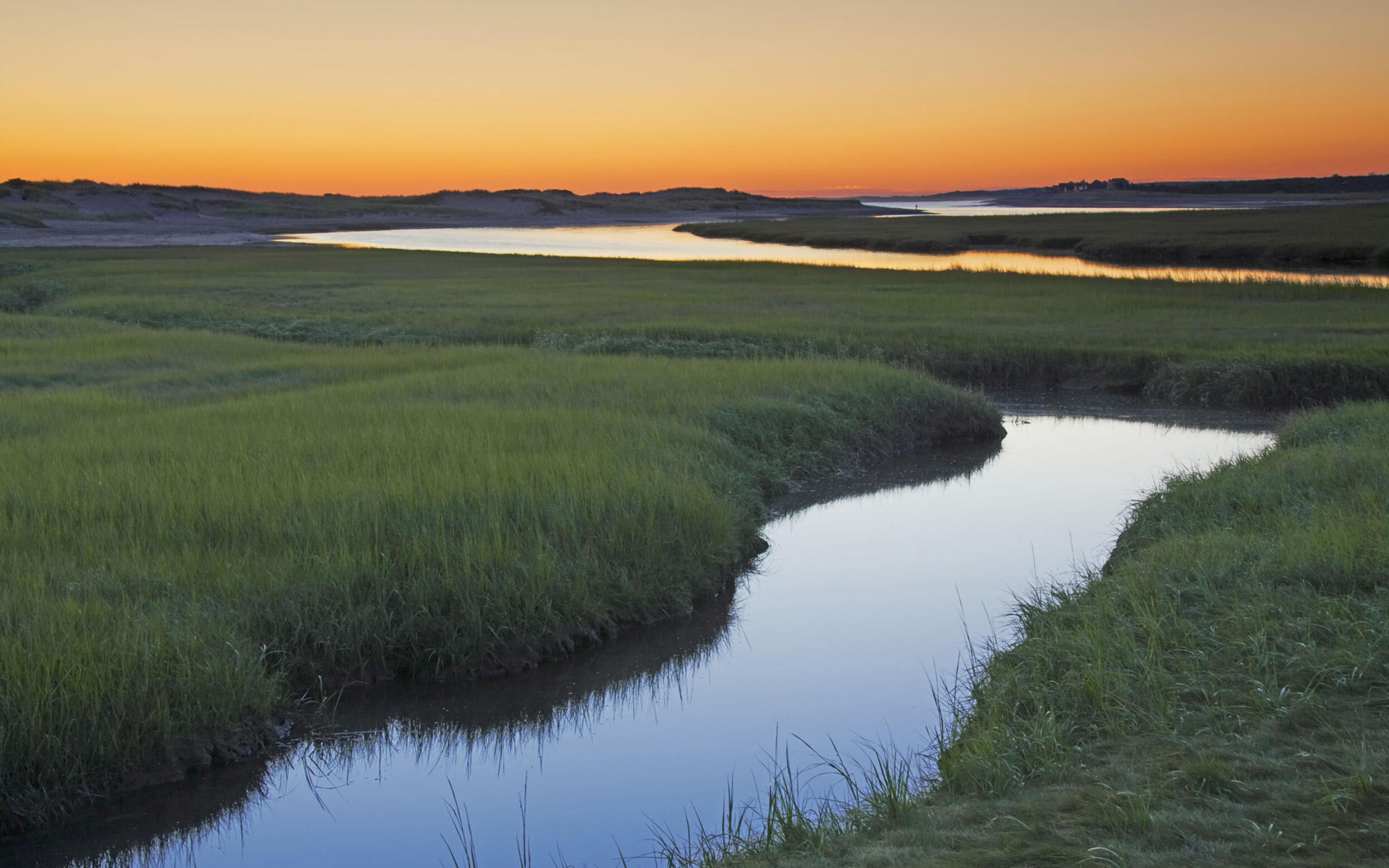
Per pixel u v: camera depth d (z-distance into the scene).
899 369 18.45
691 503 9.90
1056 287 34.12
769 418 14.43
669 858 4.77
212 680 6.43
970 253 65.88
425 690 7.45
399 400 14.66
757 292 34.09
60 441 11.53
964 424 16.62
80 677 5.95
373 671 7.52
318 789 6.33
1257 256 53.84
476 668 7.64
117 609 6.84
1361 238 57.25
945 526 11.80
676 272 43.75
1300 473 10.19
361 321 27.20
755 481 12.62
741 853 4.56
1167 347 21.30
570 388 15.66
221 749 6.32
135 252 60.09
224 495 9.14
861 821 4.59
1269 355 19.75
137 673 6.17
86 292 35.38
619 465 10.76
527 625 7.87
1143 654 6.10
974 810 4.51
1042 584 9.38
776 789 5.74
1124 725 5.30
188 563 7.79
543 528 9.02
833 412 15.27
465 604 7.73
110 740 5.89
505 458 10.66
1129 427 17.56
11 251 60.38
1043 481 14.01
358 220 159.50
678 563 9.20
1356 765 4.45
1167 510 10.02
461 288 36.19
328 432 12.06
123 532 8.41
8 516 8.68
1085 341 22.30
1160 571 7.62
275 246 72.31
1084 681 5.85
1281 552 7.54
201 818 5.99
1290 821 4.05
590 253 68.44
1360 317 25.62
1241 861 3.75
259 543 8.28
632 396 15.05
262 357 20.17
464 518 8.84
